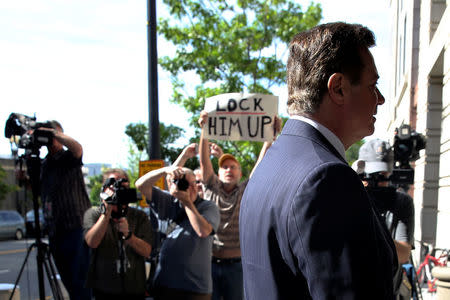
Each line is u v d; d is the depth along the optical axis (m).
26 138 3.69
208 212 3.76
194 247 3.66
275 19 10.31
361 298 0.89
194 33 10.35
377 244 0.96
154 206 3.99
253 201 1.12
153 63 6.23
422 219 7.71
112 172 3.82
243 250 1.17
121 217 3.58
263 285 1.05
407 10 11.09
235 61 10.39
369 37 1.20
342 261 0.91
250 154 10.73
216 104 4.10
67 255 3.99
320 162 1.00
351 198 0.96
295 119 1.18
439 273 3.79
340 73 1.12
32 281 8.44
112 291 3.66
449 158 6.30
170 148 10.61
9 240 19.38
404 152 4.63
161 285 3.66
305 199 0.96
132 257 3.74
